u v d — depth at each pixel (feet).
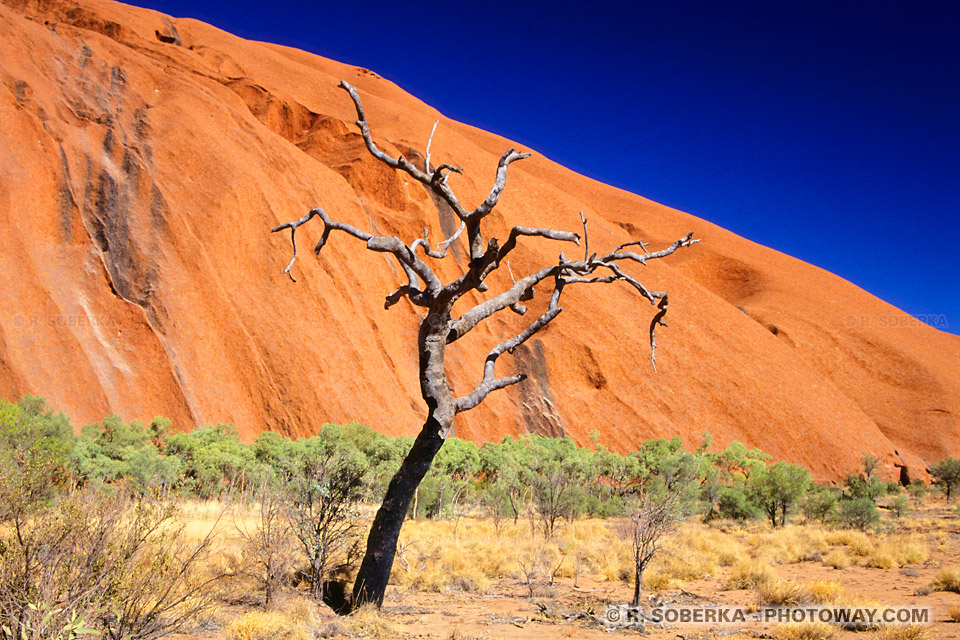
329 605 25.73
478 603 30.27
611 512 82.02
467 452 107.65
